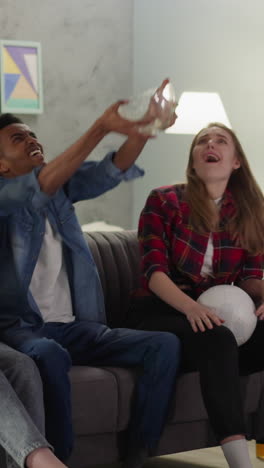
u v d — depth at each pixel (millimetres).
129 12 5148
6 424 2029
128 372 2484
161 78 5035
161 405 2432
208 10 4785
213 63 4773
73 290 2619
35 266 2502
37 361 2242
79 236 2570
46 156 4902
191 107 4672
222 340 2414
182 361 2512
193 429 2609
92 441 2434
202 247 2725
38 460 1981
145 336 2482
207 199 2750
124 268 3129
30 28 4812
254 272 2795
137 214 5234
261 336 2643
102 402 2408
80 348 2553
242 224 2775
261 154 4586
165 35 5008
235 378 2383
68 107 4965
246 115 4641
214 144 2773
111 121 1941
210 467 2846
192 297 2732
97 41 5043
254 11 4555
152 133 1911
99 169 2414
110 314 3059
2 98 4660
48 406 2248
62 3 4906
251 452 2963
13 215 2457
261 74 4543
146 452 2439
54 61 4898
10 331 2441
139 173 2408
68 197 2549
